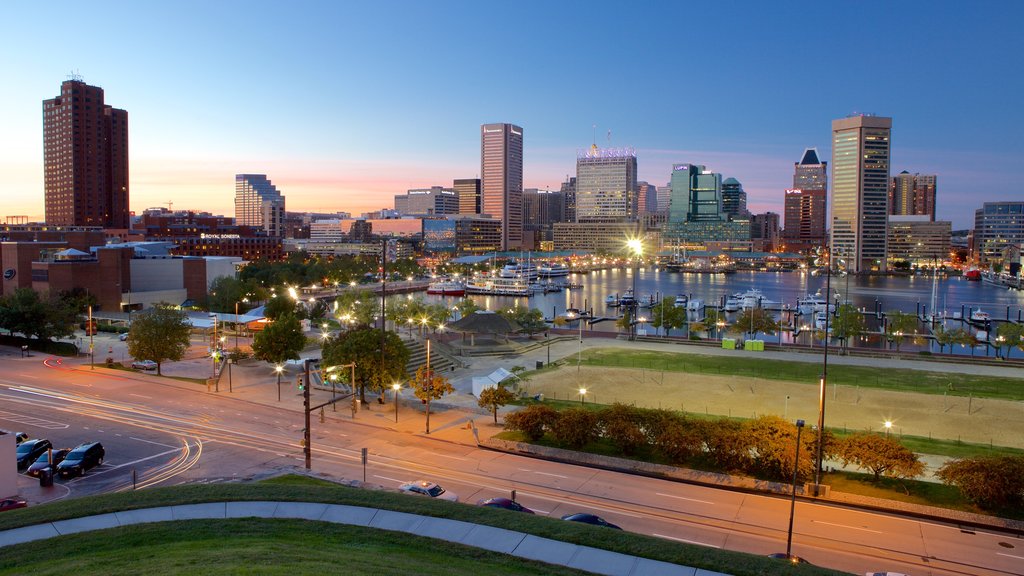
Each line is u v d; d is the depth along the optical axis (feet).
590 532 122.01
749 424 194.70
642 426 206.59
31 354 385.29
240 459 203.10
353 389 261.65
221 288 643.45
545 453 209.05
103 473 189.67
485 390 247.09
